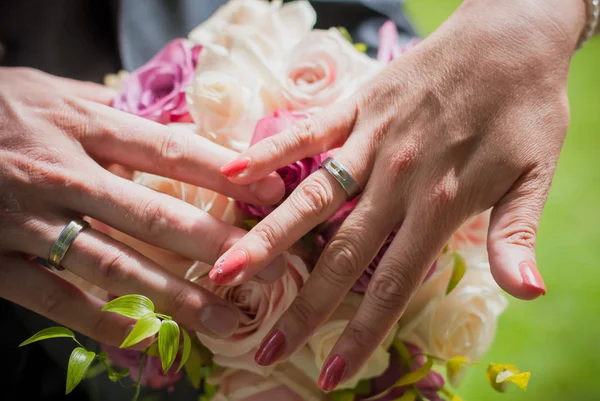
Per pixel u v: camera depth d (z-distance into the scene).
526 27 0.39
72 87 0.45
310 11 0.43
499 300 0.41
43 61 0.53
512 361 0.84
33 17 0.53
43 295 0.39
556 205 1.06
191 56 0.43
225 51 0.41
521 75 0.38
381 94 0.39
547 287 0.94
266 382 0.38
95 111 0.40
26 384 0.51
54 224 0.38
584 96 1.28
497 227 0.37
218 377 0.39
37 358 0.51
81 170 0.39
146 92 0.43
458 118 0.38
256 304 0.38
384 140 0.38
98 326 0.39
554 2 0.41
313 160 0.39
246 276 0.36
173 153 0.39
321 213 0.37
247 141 0.40
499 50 0.39
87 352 0.34
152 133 0.39
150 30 0.53
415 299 0.39
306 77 0.41
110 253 0.38
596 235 1.01
